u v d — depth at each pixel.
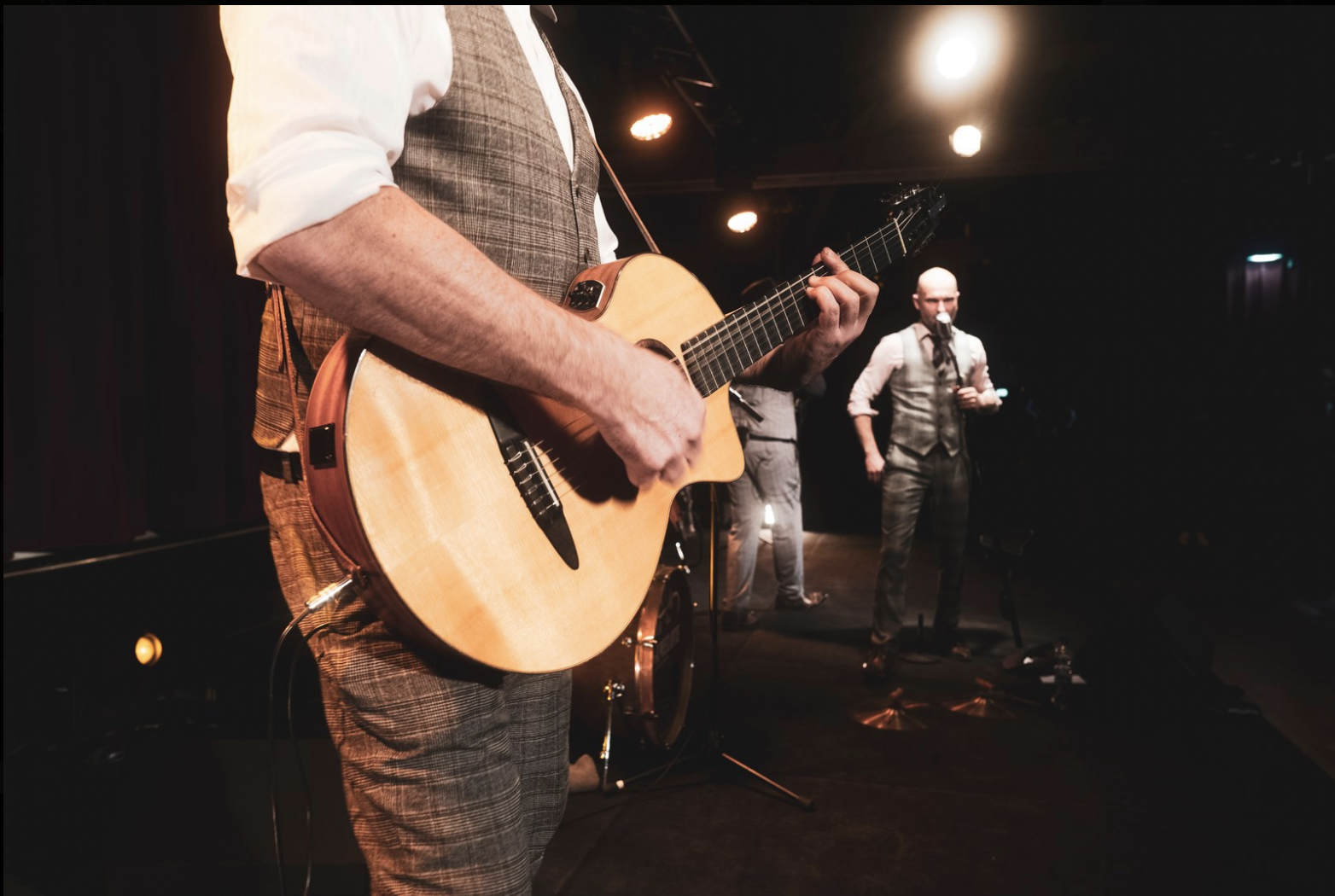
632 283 1.00
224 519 3.09
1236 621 4.79
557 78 1.00
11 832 1.98
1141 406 8.54
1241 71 6.46
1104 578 6.12
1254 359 8.03
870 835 2.30
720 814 2.42
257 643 3.00
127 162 2.75
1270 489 7.11
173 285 2.93
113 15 2.70
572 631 0.79
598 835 2.30
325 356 0.78
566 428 0.83
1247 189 7.49
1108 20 6.58
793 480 4.79
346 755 0.80
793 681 3.67
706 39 5.30
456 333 0.64
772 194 8.44
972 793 2.57
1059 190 9.95
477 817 0.77
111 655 2.52
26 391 2.42
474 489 0.74
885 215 1.40
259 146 0.60
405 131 0.76
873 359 4.00
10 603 2.29
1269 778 2.69
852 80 6.32
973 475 4.00
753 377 1.32
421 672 0.76
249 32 0.63
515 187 0.83
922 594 5.52
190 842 1.65
